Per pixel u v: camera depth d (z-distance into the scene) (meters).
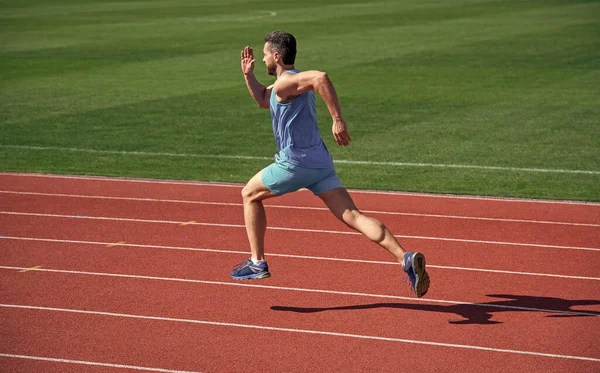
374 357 5.26
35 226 8.44
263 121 14.39
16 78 19.45
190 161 11.66
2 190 10.05
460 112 15.03
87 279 6.79
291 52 5.79
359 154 12.01
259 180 5.97
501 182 10.36
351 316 5.96
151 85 18.30
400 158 11.73
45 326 5.79
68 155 12.03
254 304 6.21
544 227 8.36
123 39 27.20
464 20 32.03
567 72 19.53
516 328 5.73
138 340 5.54
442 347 5.41
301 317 5.95
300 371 5.07
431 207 9.20
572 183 10.27
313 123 5.80
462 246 7.72
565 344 5.45
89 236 8.06
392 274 6.90
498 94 16.83
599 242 7.83
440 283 6.68
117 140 13.02
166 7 40.00
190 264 7.18
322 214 8.81
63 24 32.19
